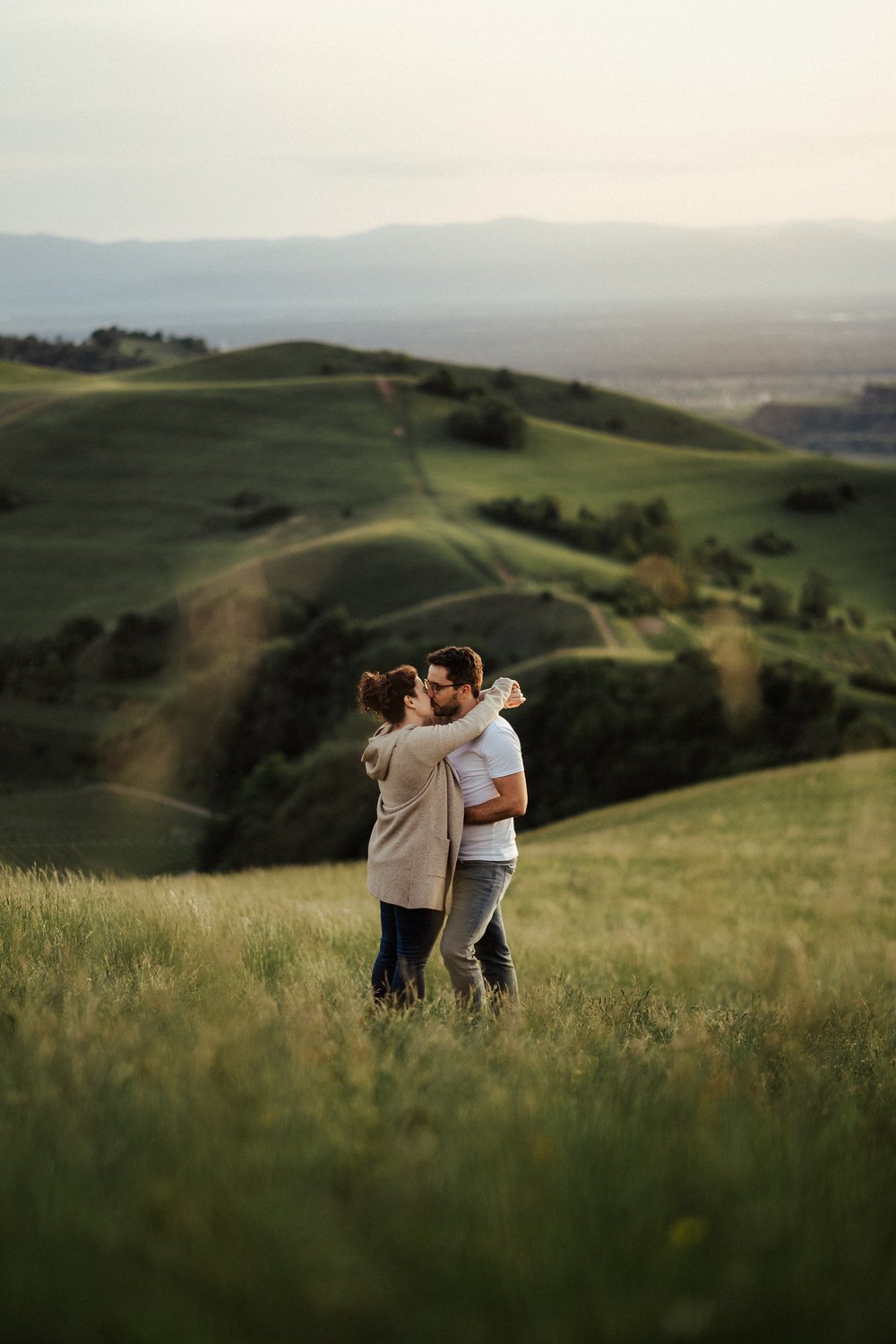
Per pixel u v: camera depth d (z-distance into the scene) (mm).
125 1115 2596
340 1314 1755
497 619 97438
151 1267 1866
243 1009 3992
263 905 8453
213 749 76000
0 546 140625
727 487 174375
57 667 102250
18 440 172625
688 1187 2336
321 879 19656
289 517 146500
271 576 118562
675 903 17984
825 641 117312
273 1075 3004
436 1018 4461
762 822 30406
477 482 164625
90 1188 2133
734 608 126312
